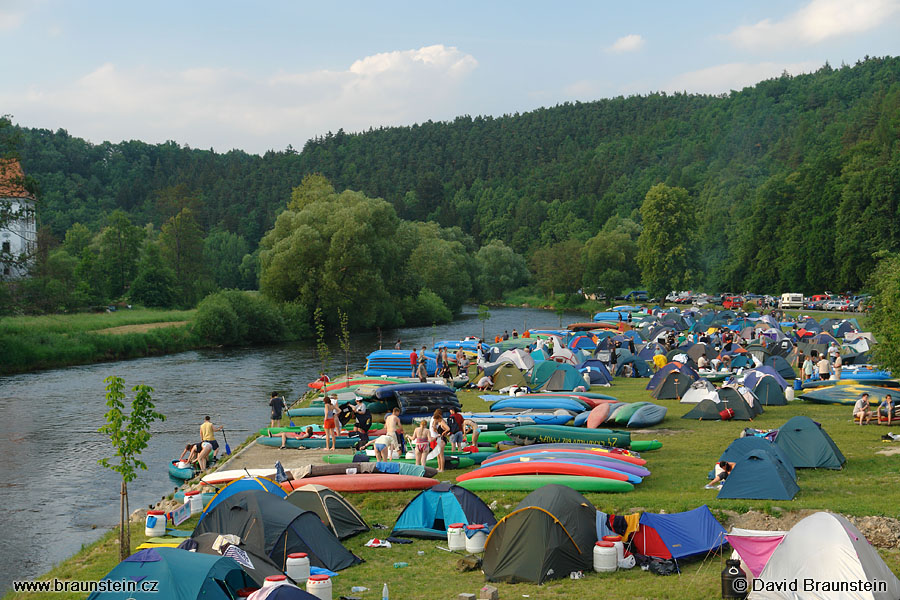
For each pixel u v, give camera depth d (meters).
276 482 20.36
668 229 117.44
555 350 53.12
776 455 19.66
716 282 135.88
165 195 179.50
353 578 14.91
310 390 44.09
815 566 12.34
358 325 88.19
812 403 35.53
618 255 138.38
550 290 152.00
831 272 108.88
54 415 38.25
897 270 32.50
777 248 120.00
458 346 61.16
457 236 159.62
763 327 64.81
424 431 24.06
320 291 84.19
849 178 106.75
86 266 110.81
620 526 15.84
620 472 21.05
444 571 15.33
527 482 20.56
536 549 14.70
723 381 43.25
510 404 34.34
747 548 13.56
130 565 12.77
